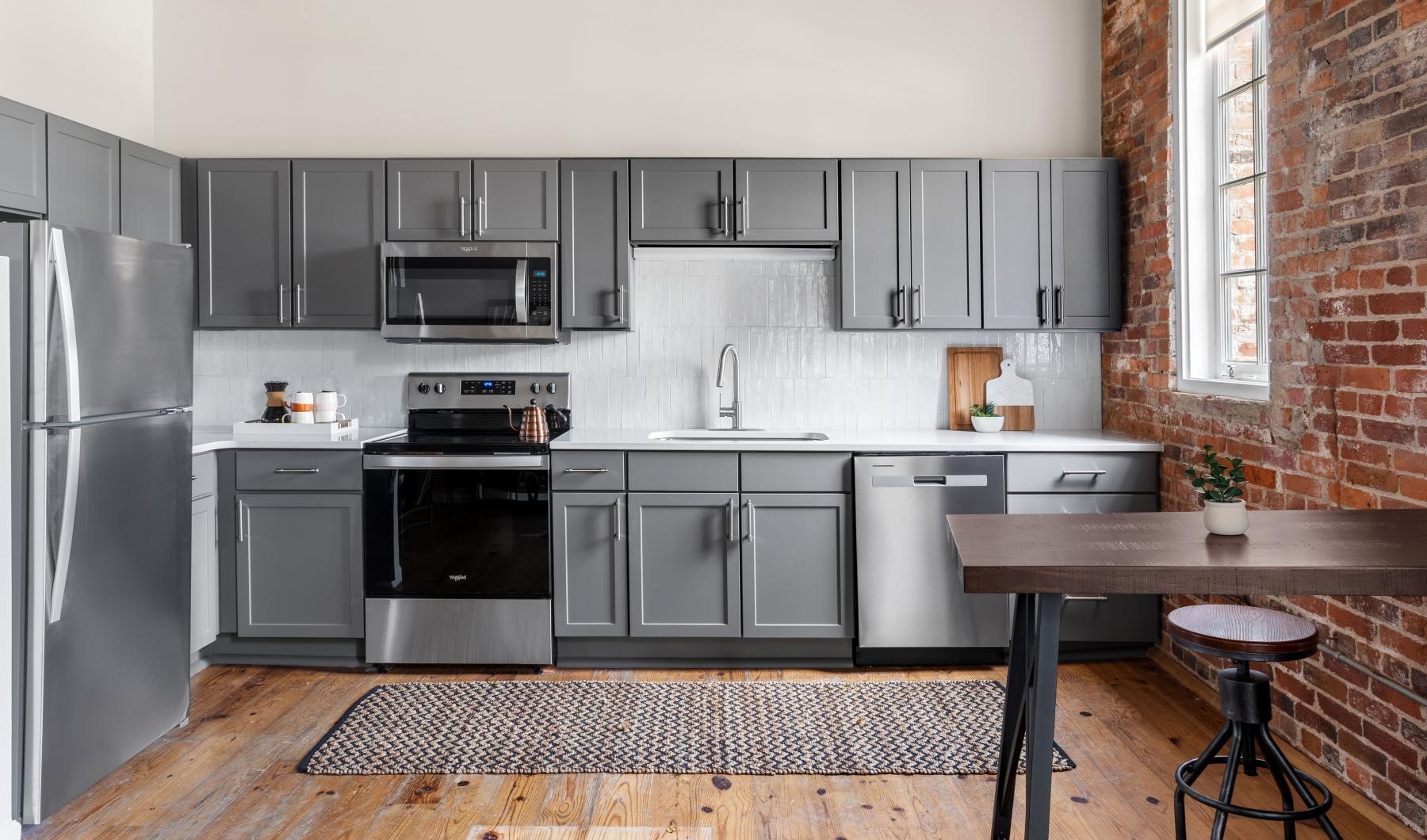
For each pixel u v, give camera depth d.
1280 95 2.75
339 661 3.60
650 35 4.05
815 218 3.73
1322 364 2.58
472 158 3.72
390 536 3.51
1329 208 2.54
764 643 3.55
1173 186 3.44
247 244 3.75
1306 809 1.80
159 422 2.80
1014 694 2.15
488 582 3.51
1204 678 3.22
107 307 2.56
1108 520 2.14
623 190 3.71
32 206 2.99
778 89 4.06
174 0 4.05
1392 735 2.31
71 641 2.45
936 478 3.46
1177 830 2.00
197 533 3.39
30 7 3.45
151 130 4.05
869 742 2.83
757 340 4.08
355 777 2.63
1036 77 4.05
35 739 2.33
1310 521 2.08
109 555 2.58
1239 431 2.99
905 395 4.08
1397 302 2.28
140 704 2.73
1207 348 3.37
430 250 3.69
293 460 3.51
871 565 3.47
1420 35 2.18
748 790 2.54
